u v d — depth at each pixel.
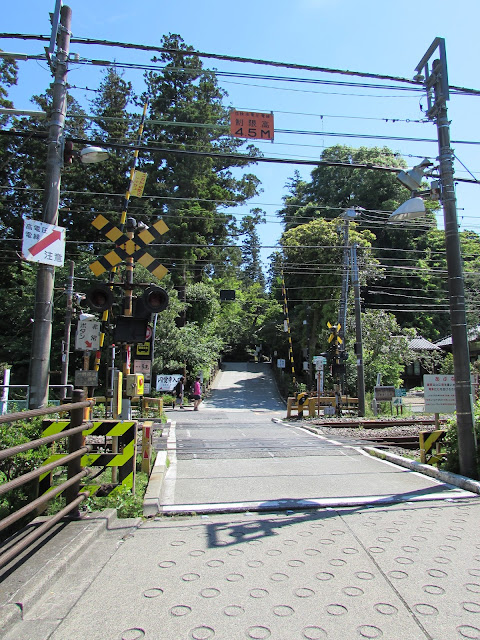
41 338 6.76
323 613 3.21
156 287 7.67
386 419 18.09
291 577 3.79
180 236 35.22
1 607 2.98
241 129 8.67
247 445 11.14
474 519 5.36
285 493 6.55
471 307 40.06
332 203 47.44
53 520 3.97
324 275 35.12
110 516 5.03
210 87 37.06
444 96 8.04
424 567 3.99
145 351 8.83
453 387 8.46
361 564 4.05
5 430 5.12
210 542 4.61
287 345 44.44
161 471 7.50
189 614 3.18
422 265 44.78
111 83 35.69
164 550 4.38
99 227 7.94
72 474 4.80
